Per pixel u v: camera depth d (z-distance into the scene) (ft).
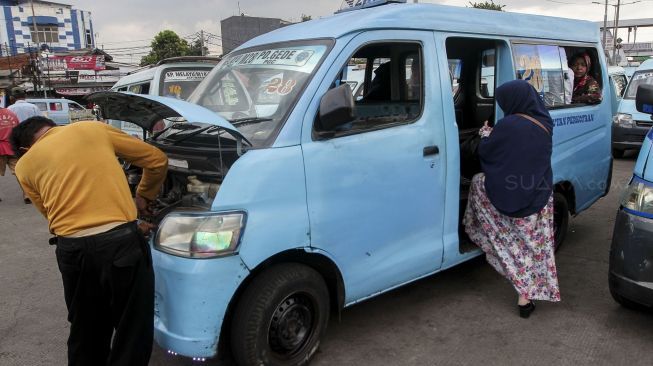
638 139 31.65
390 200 10.82
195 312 8.55
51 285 15.37
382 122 10.88
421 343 11.29
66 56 121.29
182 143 10.38
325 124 9.22
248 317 9.13
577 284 14.24
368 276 10.72
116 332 8.80
